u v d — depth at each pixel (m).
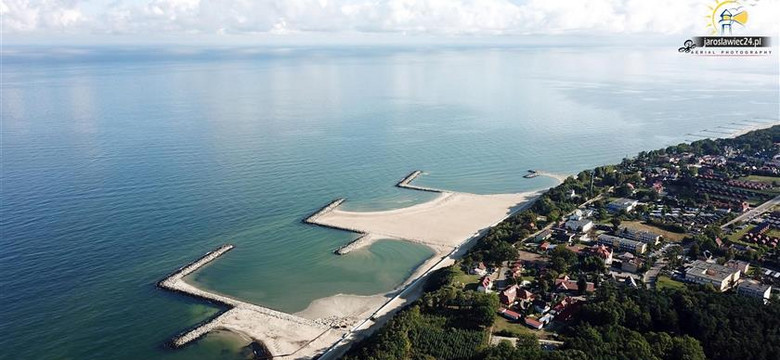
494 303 189.62
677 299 189.12
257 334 187.75
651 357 158.75
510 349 161.00
